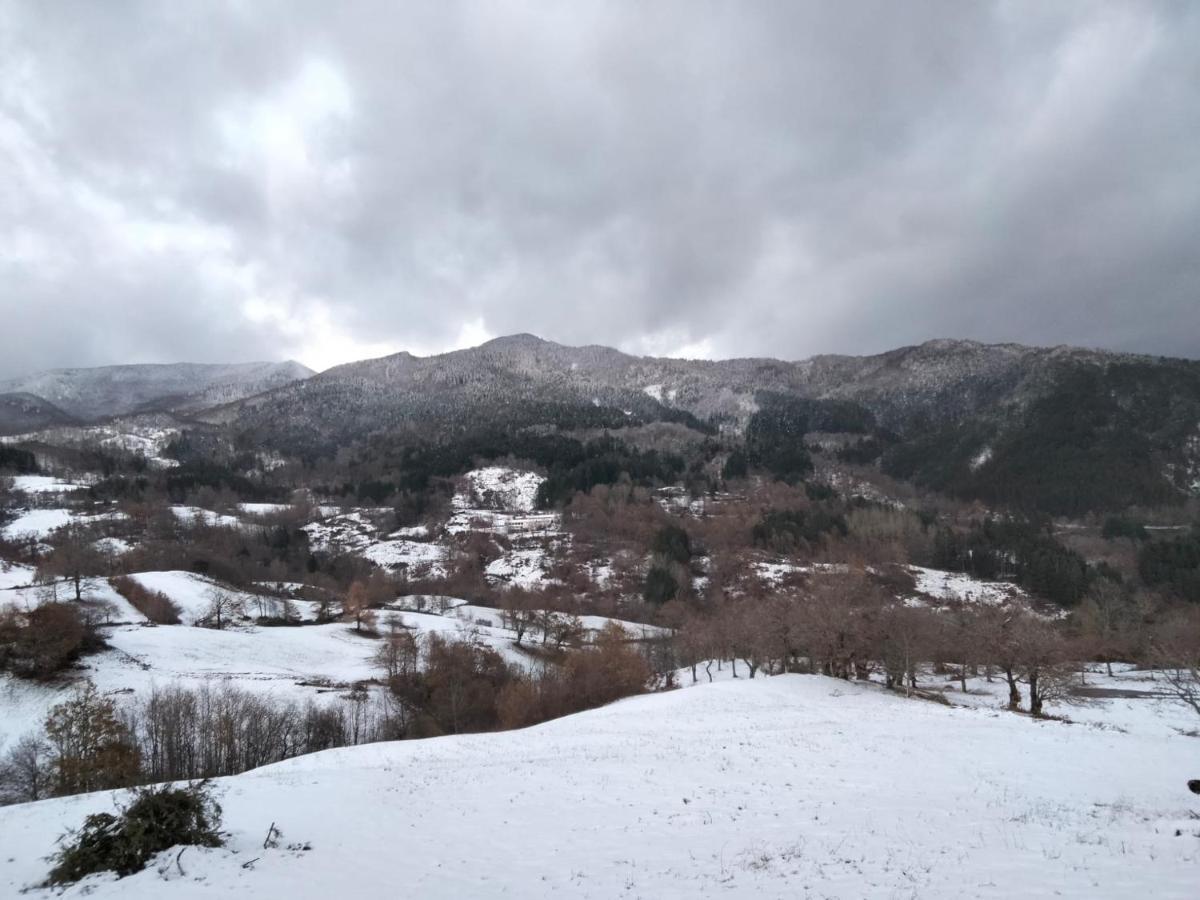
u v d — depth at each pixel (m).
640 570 189.38
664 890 17.67
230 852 22.95
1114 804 24.92
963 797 26.67
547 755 43.09
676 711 60.66
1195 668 49.03
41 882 21.69
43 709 69.69
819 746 40.03
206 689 72.31
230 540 194.38
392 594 169.50
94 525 196.25
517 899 17.98
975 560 185.25
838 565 176.62
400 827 26.42
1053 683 66.62
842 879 17.12
